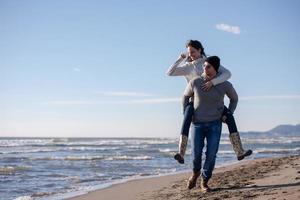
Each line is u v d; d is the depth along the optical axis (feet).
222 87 19.72
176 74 20.53
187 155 79.71
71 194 27.76
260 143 217.36
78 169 51.21
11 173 45.98
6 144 177.99
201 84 19.75
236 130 19.99
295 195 16.83
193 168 21.16
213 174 30.27
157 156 83.46
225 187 21.50
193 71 20.20
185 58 20.52
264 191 18.88
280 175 24.52
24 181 38.32
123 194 25.45
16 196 29.55
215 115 19.98
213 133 20.11
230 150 115.65
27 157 78.64
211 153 20.27
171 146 167.12
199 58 20.21
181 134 20.25
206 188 20.79
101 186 31.91
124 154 95.50
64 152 109.29
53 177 41.70
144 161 66.23
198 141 20.43
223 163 55.52
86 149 130.41
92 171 48.47
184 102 20.51
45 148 137.69
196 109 20.07
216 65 19.51
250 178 24.84
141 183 31.71
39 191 31.68
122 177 40.24
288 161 37.70
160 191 24.59
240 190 19.93
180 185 26.86
